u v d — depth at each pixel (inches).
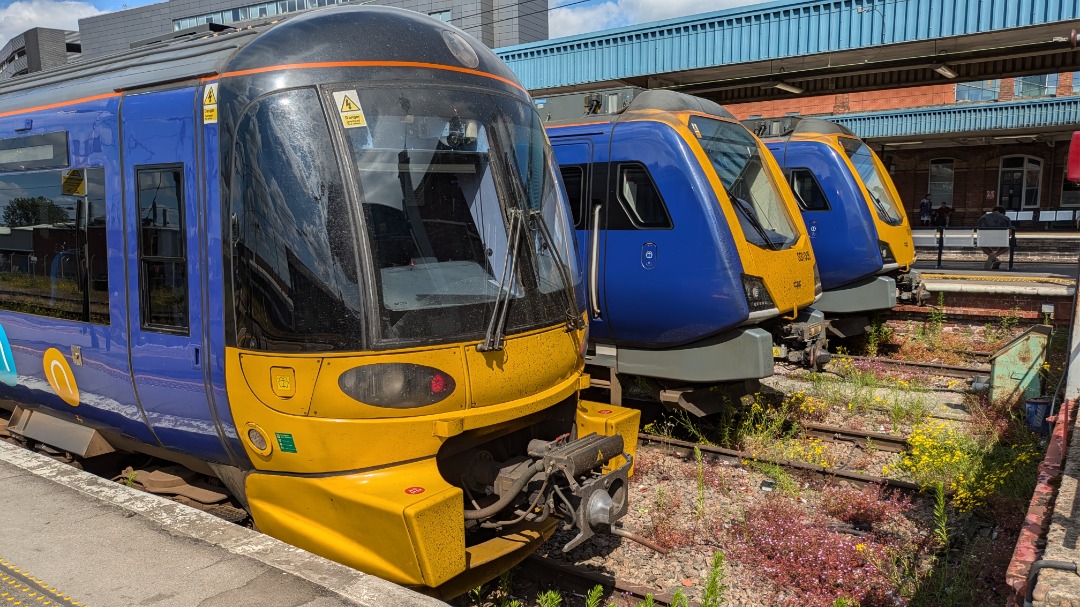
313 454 154.3
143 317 181.3
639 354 309.1
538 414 183.3
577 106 331.6
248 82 160.1
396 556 146.2
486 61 182.7
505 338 165.0
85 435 212.8
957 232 957.2
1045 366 326.6
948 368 408.2
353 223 152.7
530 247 174.7
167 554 148.6
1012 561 139.1
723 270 278.7
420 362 153.5
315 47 161.0
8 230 224.1
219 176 162.2
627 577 191.0
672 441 287.6
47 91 217.2
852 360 428.5
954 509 227.6
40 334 213.3
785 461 262.8
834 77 666.8
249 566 144.1
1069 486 167.2
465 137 168.7
